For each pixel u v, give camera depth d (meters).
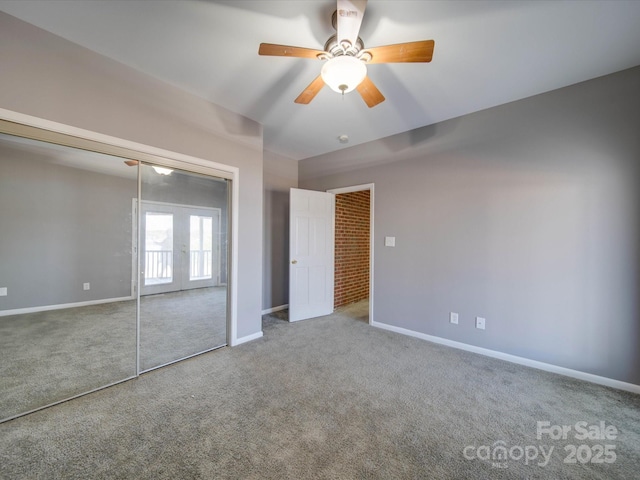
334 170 4.11
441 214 3.04
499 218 2.66
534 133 2.48
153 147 2.26
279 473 1.31
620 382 2.11
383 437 1.57
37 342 2.82
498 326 2.66
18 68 1.66
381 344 2.98
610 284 2.15
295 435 1.57
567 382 2.20
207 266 2.97
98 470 1.31
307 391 2.04
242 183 2.96
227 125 2.80
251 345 2.93
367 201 5.29
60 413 1.76
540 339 2.44
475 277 2.80
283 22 1.67
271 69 2.16
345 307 4.59
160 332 2.98
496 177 2.68
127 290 3.22
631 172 2.08
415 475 1.31
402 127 3.23
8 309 2.95
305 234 3.91
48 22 1.68
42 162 3.04
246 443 1.50
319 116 2.95
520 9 1.54
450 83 2.31
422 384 2.16
